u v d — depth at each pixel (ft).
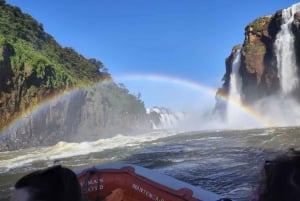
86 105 311.88
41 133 228.43
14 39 265.95
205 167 47.50
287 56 210.59
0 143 188.55
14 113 201.77
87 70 402.72
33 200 6.52
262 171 7.11
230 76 270.67
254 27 241.96
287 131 95.20
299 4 208.03
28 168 67.26
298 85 204.64
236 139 81.87
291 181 6.22
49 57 330.95
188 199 14.92
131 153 73.36
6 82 195.83
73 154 84.28
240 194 31.91
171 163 53.93
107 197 11.32
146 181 16.31
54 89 250.16
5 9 310.65
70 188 6.83
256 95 238.27
